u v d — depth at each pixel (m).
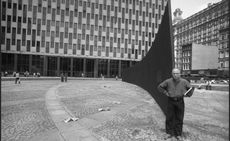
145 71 19.73
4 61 50.59
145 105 10.30
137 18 62.41
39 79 38.56
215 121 7.15
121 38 60.69
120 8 60.62
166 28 8.91
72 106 9.80
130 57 61.59
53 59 54.62
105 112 8.48
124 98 13.03
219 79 47.31
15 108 8.97
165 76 8.87
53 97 12.87
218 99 13.66
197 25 82.69
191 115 8.20
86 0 57.56
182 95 5.14
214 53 52.09
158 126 6.36
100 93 15.84
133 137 5.34
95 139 5.17
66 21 55.81
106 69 59.38
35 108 9.06
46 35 53.94
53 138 5.19
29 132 5.65
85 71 57.41
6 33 50.72
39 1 53.44
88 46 57.66
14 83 25.42
